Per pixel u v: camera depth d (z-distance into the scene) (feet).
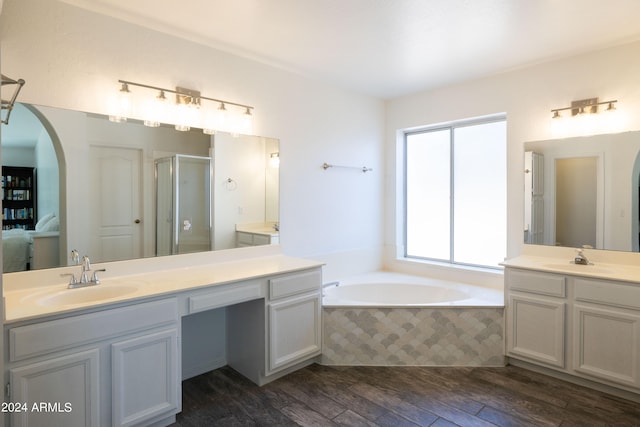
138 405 6.08
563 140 9.57
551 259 9.56
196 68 8.50
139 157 7.75
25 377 4.97
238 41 8.58
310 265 8.89
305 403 7.45
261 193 9.89
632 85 8.58
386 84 11.69
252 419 6.91
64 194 6.82
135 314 6.00
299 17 7.43
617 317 7.32
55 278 6.69
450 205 12.69
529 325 8.52
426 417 6.91
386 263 13.73
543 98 9.89
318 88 11.22
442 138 12.95
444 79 11.23
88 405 5.52
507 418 6.85
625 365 7.26
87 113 7.04
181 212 8.41
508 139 10.55
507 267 8.85
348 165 12.26
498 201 11.74
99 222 7.25
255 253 9.78
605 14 7.30
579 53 9.25
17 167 6.36
